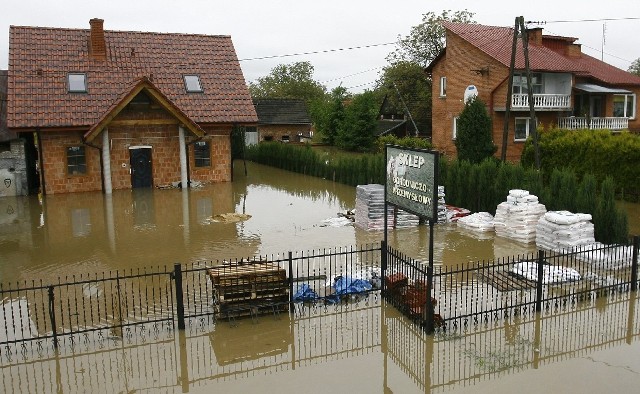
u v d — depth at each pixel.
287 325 10.99
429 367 9.31
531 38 37.03
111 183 26.81
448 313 11.45
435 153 10.02
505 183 19.89
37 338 9.73
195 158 29.30
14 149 25.84
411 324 11.05
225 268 11.63
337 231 18.72
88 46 29.09
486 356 9.70
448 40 36.94
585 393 8.41
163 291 12.66
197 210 22.61
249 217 21.06
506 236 17.67
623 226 15.83
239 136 34.44
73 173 26.53
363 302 12.09
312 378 9.00
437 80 38.69
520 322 11.09
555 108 33.59
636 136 23.20
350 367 9.37
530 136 25.88
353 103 51.31
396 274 12.09
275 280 11.29
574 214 16.03
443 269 14.43
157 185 28.20
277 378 9.00
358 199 19.38
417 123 54.19
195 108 28.70
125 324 10.23
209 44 32.25
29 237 18.19
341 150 51.72
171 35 31.83
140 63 29.55
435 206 10.12
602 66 39.12
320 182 31.70
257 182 31.28
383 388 8.66
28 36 28.14
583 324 11.02
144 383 8.84
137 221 20.48
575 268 14.15
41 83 26.58
